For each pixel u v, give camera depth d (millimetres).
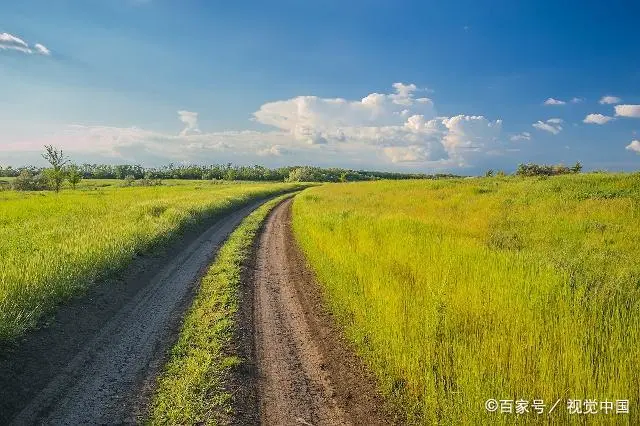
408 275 8523
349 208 23797
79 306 7898
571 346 4719
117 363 6199
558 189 22266
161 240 14070
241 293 9688
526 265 8359
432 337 5582
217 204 26953
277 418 5012
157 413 4957
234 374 5930
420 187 35031
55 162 46094
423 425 4641
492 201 20469
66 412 4945
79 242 11242
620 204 16422
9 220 18766
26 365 5691
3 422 4660
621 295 6695
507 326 5441
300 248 15289
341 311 8125
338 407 5230
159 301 9047
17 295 7129
